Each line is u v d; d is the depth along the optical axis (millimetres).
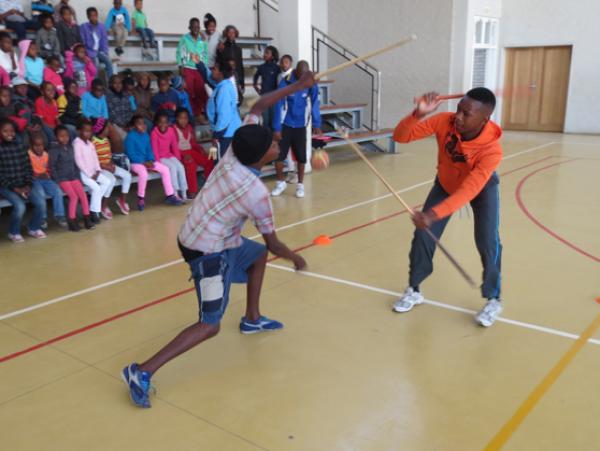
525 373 3051
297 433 2590
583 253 4988
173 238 5727
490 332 3533
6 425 2695
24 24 7840
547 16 13984
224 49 8734
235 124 7000
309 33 8727
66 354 3375
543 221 6039
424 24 14008
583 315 3738
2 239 5852
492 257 3531
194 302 4102
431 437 2539
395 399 2842
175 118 7805
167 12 10609
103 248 5441
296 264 2951
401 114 14773
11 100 6363
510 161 10000
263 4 12102
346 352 3326
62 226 6234
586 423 2607
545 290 4168
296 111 7188
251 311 3525
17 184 5570
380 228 5906
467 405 2773
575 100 14023
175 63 9398
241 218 2791
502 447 2455
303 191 7500
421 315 3795
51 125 6891
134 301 4145
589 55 13609
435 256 4957
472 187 3145
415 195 7484
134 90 8016
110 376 3125
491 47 14609
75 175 6047
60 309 4031
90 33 8305
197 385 3014
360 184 8289
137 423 2693
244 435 2586
